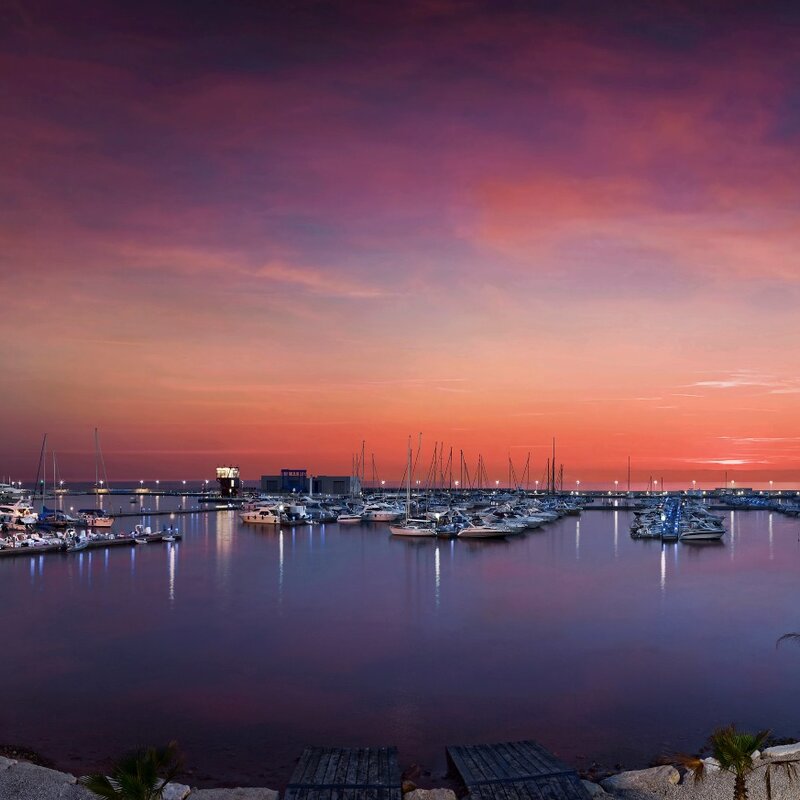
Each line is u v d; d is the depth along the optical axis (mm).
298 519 141375
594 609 52531
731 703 31516
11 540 93812
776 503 199125
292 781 20906
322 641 42750
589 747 26891
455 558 85562
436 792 21062
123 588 63125
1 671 36688
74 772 24469
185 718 29969
